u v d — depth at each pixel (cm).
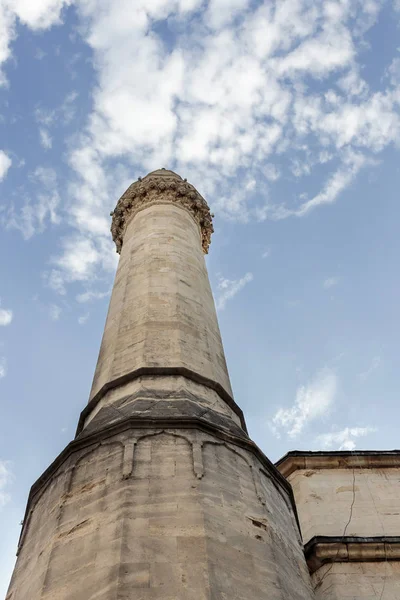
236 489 1115
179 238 2197
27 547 1102
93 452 1170
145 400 1327
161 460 1105
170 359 1503
